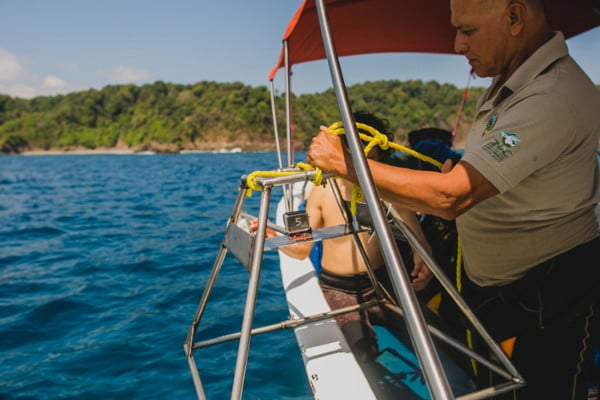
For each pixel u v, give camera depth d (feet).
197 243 20.10
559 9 8.73
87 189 48.65
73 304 12.51
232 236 4.75
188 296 12.94
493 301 4.94
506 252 4.64
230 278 14.48
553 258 4.50
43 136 404.16
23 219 27.91
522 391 4.61
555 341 4.46
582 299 4.37
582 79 4.12
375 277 6.37
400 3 9.59
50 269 16.16
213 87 431.02
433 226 8.37
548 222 4.33
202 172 79.25
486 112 4.57
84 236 22.24
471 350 5.01
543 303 4.48
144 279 14.76
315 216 7.02
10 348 9.96
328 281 7.20
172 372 8.77
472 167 3.80
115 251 18.78
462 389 5.87
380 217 3.16
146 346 9.86
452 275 7.17
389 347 6.81
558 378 4.46
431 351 2.89
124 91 443.32
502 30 4.32
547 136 3.84
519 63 4.43
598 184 4.56
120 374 8.77
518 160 3.80
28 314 11.84
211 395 7.92
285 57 9.62
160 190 46.60
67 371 8.94
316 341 6.04
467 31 4.51
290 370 8.59
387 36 11.12
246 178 4.24
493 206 4.50
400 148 4.77
